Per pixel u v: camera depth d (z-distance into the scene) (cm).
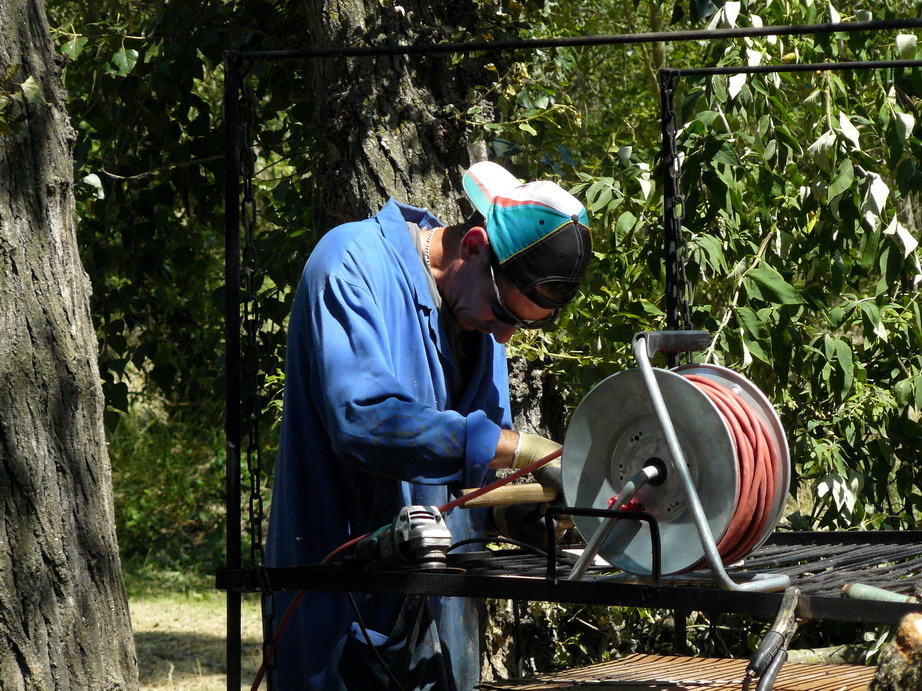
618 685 430
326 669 473
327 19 708
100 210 1009
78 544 615
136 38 930
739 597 348
